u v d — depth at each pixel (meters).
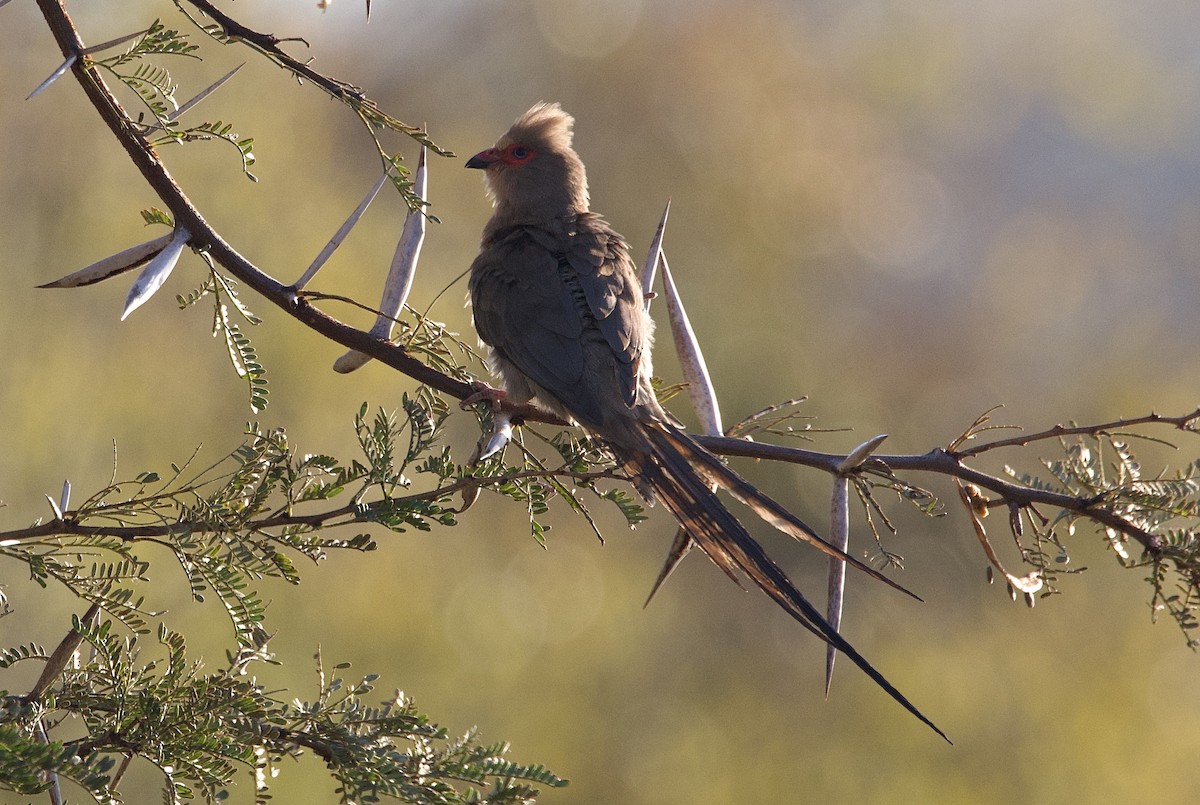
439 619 14.95
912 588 19.36
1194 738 16.73
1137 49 36.91
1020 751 16.98
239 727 3.96
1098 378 28.70
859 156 28.30
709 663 18.34
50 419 12.25
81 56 4.23
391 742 4.22
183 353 13.60
